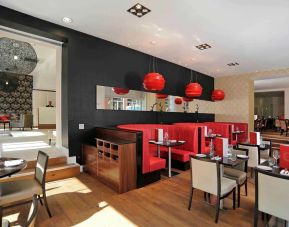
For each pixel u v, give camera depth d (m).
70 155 4.14
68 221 2.38
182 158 4.43
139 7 3.15
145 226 2.29
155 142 4.26
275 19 3.39
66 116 4.16
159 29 3.94
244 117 7.61
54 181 3.68
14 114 9.55
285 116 12.00
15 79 9.45
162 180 3.84
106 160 3.51
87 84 4.38
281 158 2.38
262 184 1.95
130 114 5.21
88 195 3.11
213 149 3.42
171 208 2.72
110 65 4.76
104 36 4.43
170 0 2.93
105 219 2.44
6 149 4.39
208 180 2.46
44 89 10.52
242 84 7.70
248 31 3.90
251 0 2.86
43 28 3.67
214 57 5.69
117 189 3.23
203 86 7.80
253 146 3.69
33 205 1.17
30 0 3.03
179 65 6.62
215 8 3.09
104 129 4.19
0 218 1.60
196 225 2.32
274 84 10.59
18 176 3.28
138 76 5.37
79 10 3.30
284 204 1.80
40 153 2.67
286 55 5.41
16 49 4.82
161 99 6.04
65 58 4.17
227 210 2.69
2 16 3.22
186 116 6.99
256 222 2.03
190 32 4.02
